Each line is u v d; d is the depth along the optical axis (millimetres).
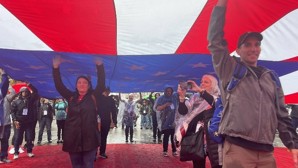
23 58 5922
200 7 4074
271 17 4488
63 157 8820
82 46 5094
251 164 2525
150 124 20109
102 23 4375
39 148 10625
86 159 4555
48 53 5477
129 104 12938
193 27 4480
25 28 4637
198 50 5277
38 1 3980
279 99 2676
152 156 9219
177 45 5023
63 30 4586
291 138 2619
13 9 4203
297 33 4762
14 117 8453
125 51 5203
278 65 5949
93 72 7273
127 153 9820
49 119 12133
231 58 2723
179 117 5168
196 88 4246
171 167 7559
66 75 7730
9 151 9625
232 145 2580
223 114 2688
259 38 2715
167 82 9117
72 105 4574
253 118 2510
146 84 9555
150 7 4047
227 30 4906
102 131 8719
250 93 2561
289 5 4160
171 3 4016
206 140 4191
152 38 4766
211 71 7312
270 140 2553
